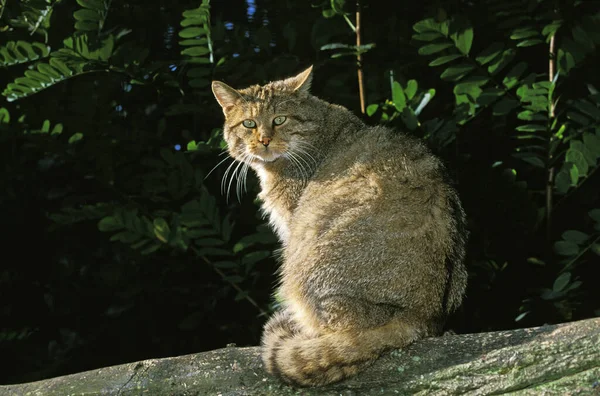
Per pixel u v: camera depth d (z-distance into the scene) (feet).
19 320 8.92
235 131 8.06
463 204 8.28
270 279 8.54
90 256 8.89
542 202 8.55
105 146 8.52
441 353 6.93
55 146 8.46
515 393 6.74
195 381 7.02
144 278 8.70
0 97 8.72
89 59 8.16
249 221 8.66
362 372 6.97
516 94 8.25
